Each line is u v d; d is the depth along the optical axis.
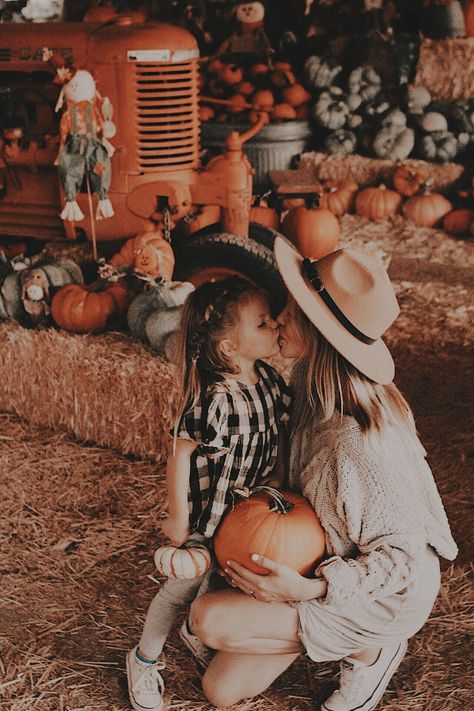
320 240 5.47
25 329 4.02
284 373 3.91
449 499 3.43
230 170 4.31
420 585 2.11
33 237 5.11
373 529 2.00
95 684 2.54
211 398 2.06
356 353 2.03
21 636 2.73
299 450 2.20
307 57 8.27
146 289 4.00
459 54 7.32
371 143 7.39
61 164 4.11
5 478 3.63
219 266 4.27
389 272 5.64
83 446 3.90
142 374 3.64
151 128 4.27
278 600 2.08
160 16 8.27
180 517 2.15
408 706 2.43
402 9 8.30
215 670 2.29
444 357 4.53
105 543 3.22
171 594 2.28
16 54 4.35
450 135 7.21
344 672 2.28
